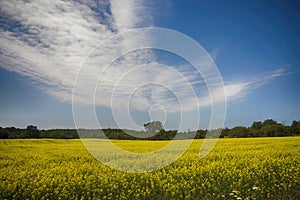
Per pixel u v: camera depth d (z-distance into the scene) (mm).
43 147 19219
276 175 9586
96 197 7711
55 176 9680
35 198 7758
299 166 10672
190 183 8586
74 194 8047
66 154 14852
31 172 10180
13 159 13391
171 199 7348
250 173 9398
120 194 7672
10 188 8141
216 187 7969
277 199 7535
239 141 21188
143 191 8000
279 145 17641
